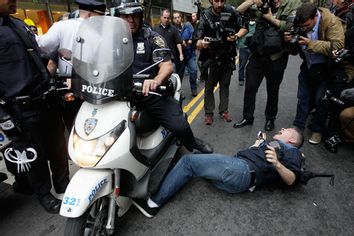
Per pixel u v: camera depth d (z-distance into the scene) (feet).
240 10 11.84
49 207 8.29
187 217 7.79
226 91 13.82
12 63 6.70
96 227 6.19
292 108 16.03
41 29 24.71
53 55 8.43
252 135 12.64
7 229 7.69
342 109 10.82
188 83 24.02
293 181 7.93
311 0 11.14
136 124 7.65
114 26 6.25
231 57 12.91
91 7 8.02
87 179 5.67
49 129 8.41
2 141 7.35
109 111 6.15
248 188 8.31
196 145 9.80
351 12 10.94
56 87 7.16
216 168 8.02
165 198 7.90
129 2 7.43
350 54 9.44
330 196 8.38
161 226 7.48
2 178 8.34
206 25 12.37
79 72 5.98
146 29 8.33
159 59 7.45
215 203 8.32
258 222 7.50
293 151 8.29
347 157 10.50
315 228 7.20
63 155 8.97
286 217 7.63
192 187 9.11
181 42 18.40
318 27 10.07
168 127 8.38
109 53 5.97
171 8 53.21
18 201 8.97
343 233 7.00
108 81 5.82
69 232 5.47
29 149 7.33
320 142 11.62
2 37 6.48
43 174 8.14
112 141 5.86
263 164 8.13
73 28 7.99
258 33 11.59
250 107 13.17
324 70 10.60
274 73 11.87
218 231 7.25
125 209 7.47
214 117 15.02
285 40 10.80
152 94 7.08
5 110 6.84
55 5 26.04
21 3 22.24
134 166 6.51
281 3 11.28
